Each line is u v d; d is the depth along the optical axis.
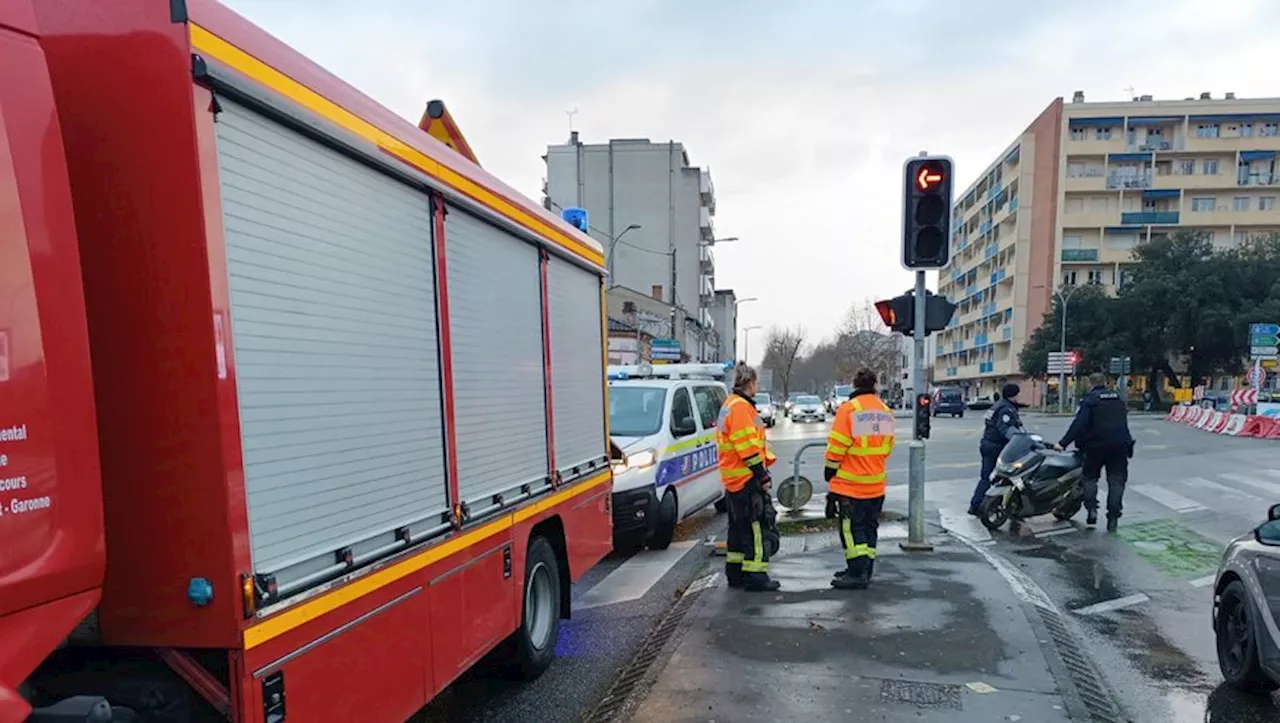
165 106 2.04
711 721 3.81
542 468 4.64
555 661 5.11
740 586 6.28
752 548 6.16
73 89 2.07
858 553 6.16
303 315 2.45
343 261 2.69
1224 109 61.78
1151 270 49.66
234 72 2.16
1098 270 64.00
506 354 4.13
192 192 2.03
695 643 4.90
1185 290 47.28
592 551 5.57
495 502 3.92
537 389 4.59
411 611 3.05
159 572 2.11
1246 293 47.03
